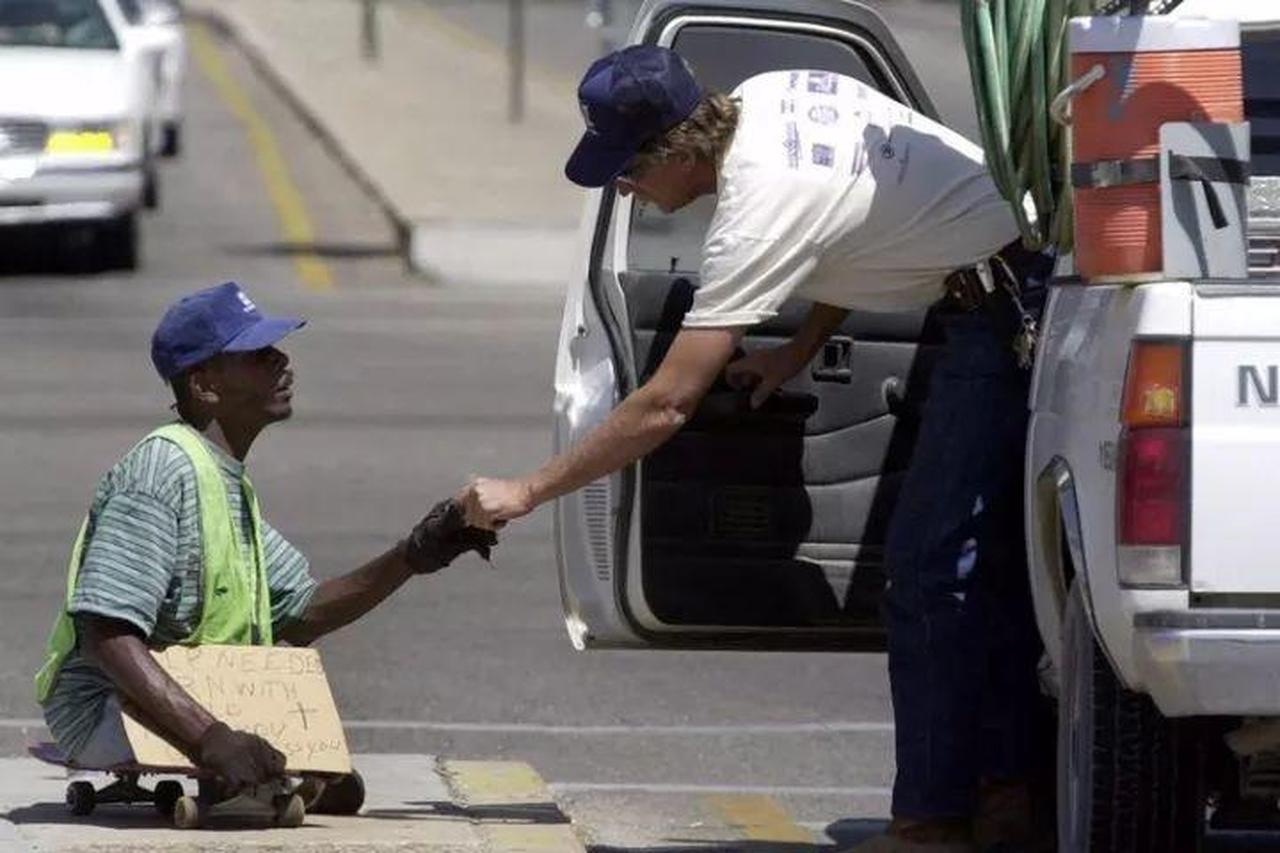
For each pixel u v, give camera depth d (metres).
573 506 25.83
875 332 26.23
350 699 34.47
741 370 25.61
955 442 24.03
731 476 25.92
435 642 37.97
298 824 24.05
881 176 23.67
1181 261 20.05
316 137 118.62
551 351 65.88
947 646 23.98
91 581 23.25
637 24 26.45
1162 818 21.47
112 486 23.69
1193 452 19.83
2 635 37.00
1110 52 20.38
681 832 28.20
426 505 46.78
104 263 78.50
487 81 139.62
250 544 24.50
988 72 22.78
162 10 110.69
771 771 31.58
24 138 74.69
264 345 23.95
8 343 65.25
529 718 33.91
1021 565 24.11
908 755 24.19
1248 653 19.77
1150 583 19.88
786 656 38.50
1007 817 24.30
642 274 26.08
